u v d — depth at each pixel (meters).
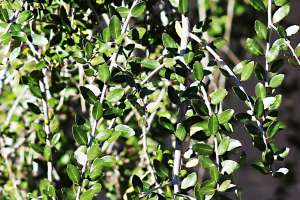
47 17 1.44
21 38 1.32
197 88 1.26
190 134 1.27
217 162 1.25
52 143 1.39
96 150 1.25
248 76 1.27
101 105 1.25
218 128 1.23
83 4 1.49
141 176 1.64
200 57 1.31
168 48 1.31
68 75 1.68
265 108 1.26
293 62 1.28
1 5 1.35
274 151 1.27
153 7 1.55
